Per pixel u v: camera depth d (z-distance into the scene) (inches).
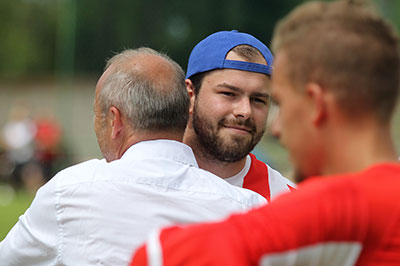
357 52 150.8
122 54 271.4
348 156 155.5
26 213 255.8
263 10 1977.1
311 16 158.4
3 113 2190.0
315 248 145.8
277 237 144.8
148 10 1929.1
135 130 255.1
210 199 248.4
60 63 2044.8
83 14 1876.2
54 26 3882.9
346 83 151.2
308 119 157.2
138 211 239.9
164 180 246.1
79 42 1879.9
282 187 346.3
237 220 150.6
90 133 1878.7
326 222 146.1
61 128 1870.1
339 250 147.8
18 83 2201.0
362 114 153.6
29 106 2180.1
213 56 316.8
